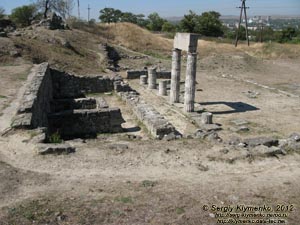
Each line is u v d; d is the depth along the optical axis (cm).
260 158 1130
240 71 4072
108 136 1641
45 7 6212
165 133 1592
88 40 4588
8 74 2242
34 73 2288
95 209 780
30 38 3428
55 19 4556
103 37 5759
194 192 876
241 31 8356
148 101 2570
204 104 2508
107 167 1020
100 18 8762
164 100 2581
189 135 1470
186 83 2197
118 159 1080
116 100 2470
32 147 1124
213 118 2139
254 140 1324
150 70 2962
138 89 3017
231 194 872
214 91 2962
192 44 2138
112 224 725
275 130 1878
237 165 1070
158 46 5831
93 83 2688
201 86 3167
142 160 1080
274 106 2450
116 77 2781
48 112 1922
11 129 1240
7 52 2708
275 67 4384
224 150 1166
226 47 5909
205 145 1230
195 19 8225
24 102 1450
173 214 768
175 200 830
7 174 934
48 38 3622
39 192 852
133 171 1000
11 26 4425
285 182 955
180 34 2262
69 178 938
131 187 895
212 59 4500
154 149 1174
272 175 1006
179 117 2145
